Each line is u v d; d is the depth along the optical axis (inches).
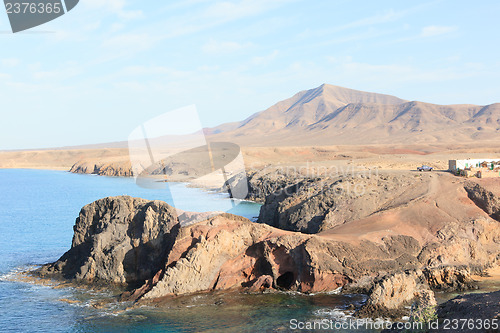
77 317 1761.8
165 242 2241.6
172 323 1688.0
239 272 2087.8
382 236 2250.2
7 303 1929.1
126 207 2354.8
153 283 2012.8
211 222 2133.4
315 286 2032.5
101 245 2289.6
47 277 2322.8
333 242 2117.4
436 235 2338.8
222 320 1711.4
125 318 1745.8
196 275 2020.2
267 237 2144.4
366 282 2032.5
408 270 1994.3
